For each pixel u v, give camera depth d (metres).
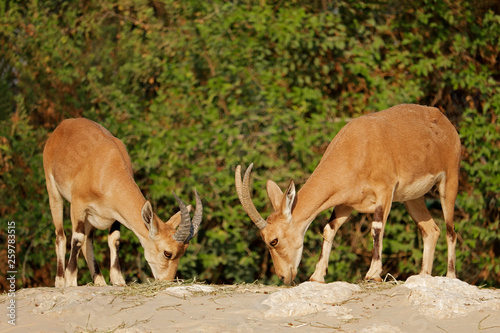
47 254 20.08
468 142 19.53
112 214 13.23
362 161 12.41
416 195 13.39
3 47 21.64
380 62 20.47
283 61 19.38
